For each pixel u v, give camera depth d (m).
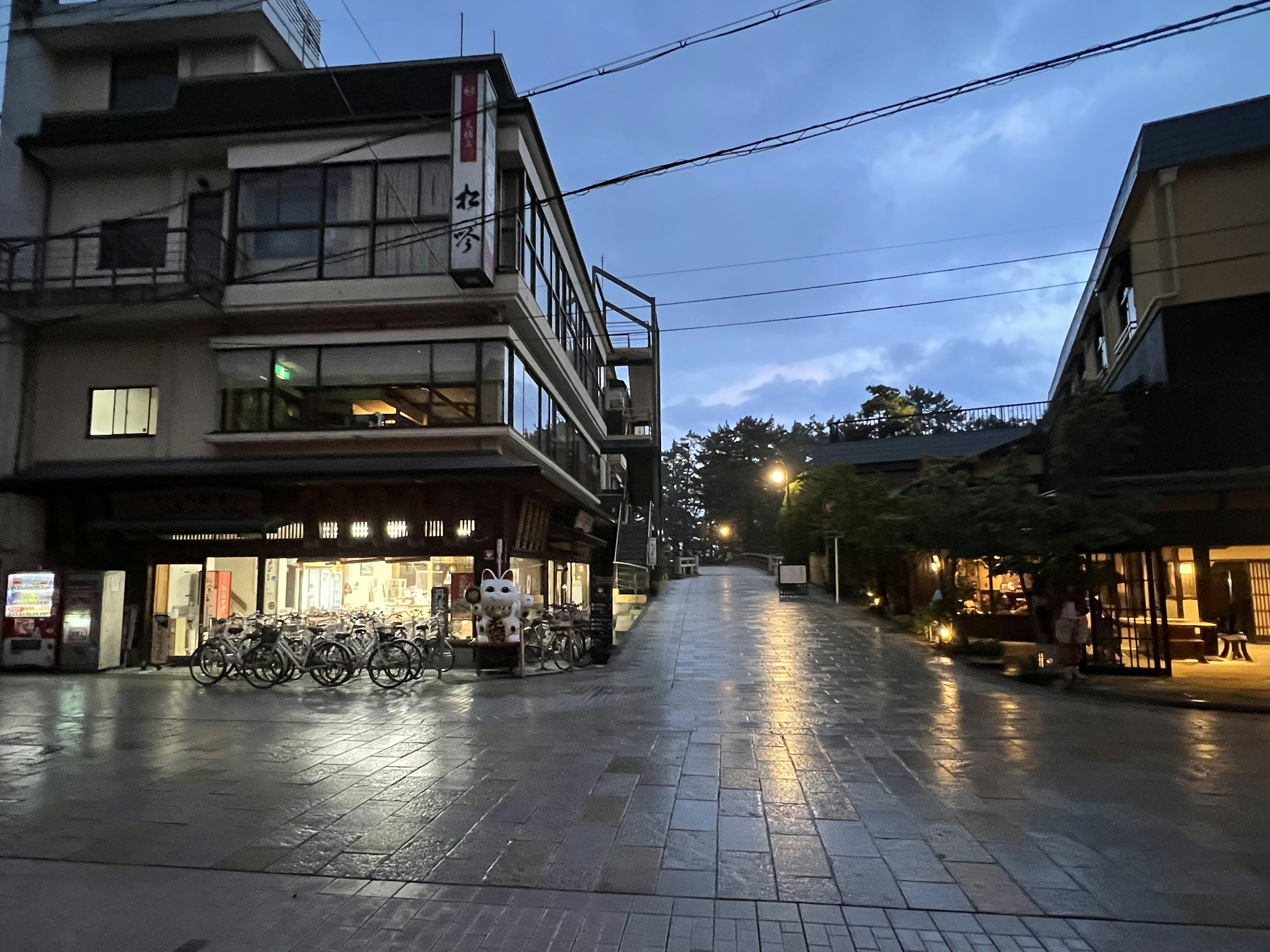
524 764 7.38
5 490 14.53
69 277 14.68
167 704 10.72
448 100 14.43
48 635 14.02
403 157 14.55
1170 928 4.11
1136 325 15.31
